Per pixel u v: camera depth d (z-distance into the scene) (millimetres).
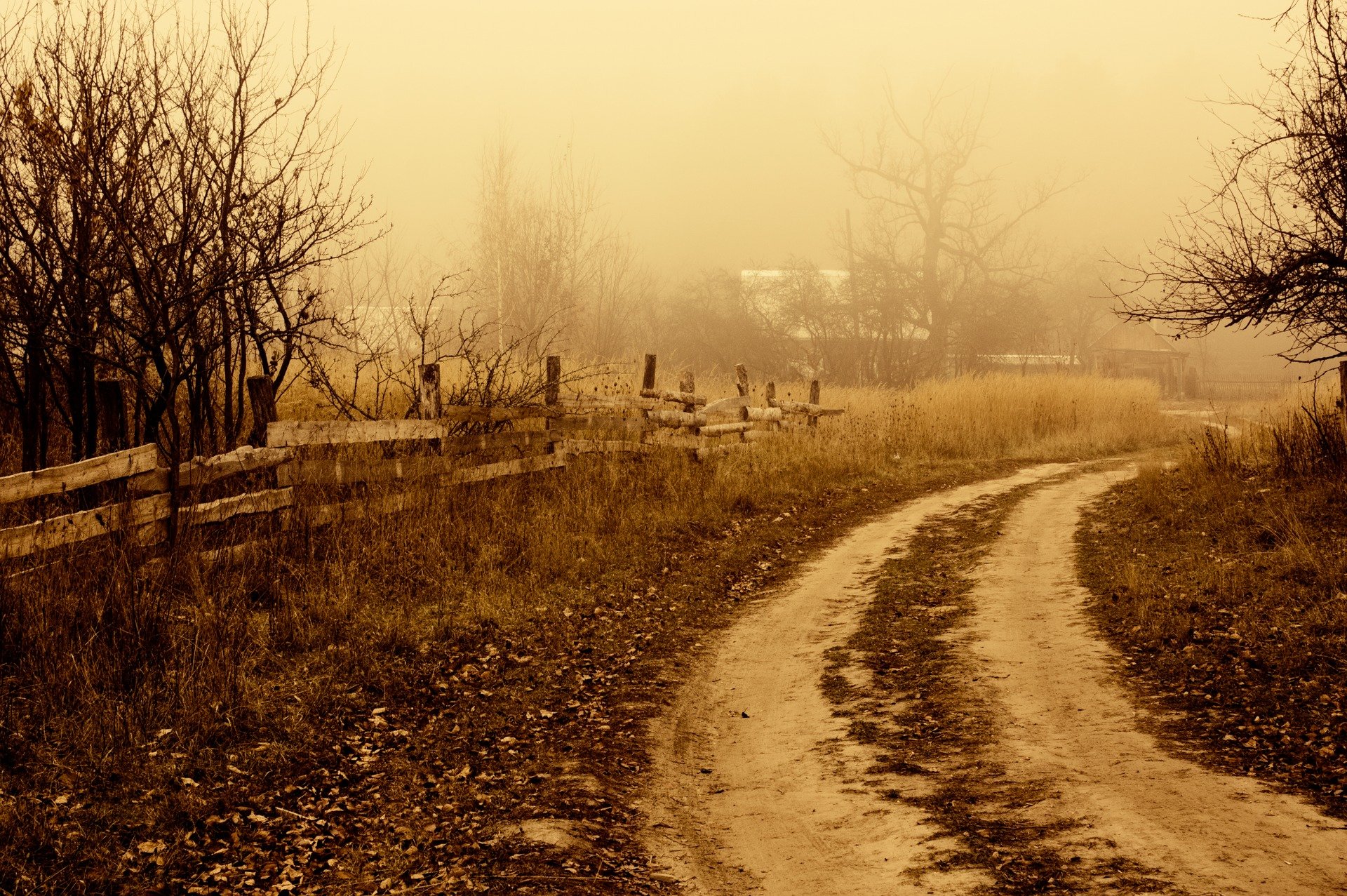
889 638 8586
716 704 7340
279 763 5816
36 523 6703
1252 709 6262
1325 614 7586
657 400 15000
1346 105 9461
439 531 10031
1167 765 5539
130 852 4738
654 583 10508
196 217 8891
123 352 8906
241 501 8422
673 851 4949
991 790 5391
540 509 11469
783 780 5867
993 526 13258
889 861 4648
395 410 13031
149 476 7602
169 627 6926
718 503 13906
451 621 8461
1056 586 9945
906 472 18656
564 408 12898
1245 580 8805
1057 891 4168
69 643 6387
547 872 4637
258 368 13055
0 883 4332
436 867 4777
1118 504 13859
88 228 8234
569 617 9062
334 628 7789
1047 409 25297
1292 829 4602
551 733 6668
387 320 15938
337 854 4918
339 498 9586
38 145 8133
